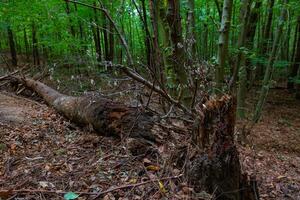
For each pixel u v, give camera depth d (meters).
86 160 3.47
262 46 11.13
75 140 4.11
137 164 3.31
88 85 5.86
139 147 3.53
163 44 3.78
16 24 11.28
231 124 2.80
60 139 4.18
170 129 3.78
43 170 3.23
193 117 3.67
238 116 8.81
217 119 2.80
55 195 2.76
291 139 7.82
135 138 3.68
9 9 10.88
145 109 3.91
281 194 3.67
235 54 7.03
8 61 15.64
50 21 10.35
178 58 3.75
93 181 3.01
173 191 2.81
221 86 4.36
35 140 4.12
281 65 10.70
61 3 10.61
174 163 3.21
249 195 2.89
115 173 3.16
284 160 5.57
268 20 11.59
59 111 5.35
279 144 7.24
